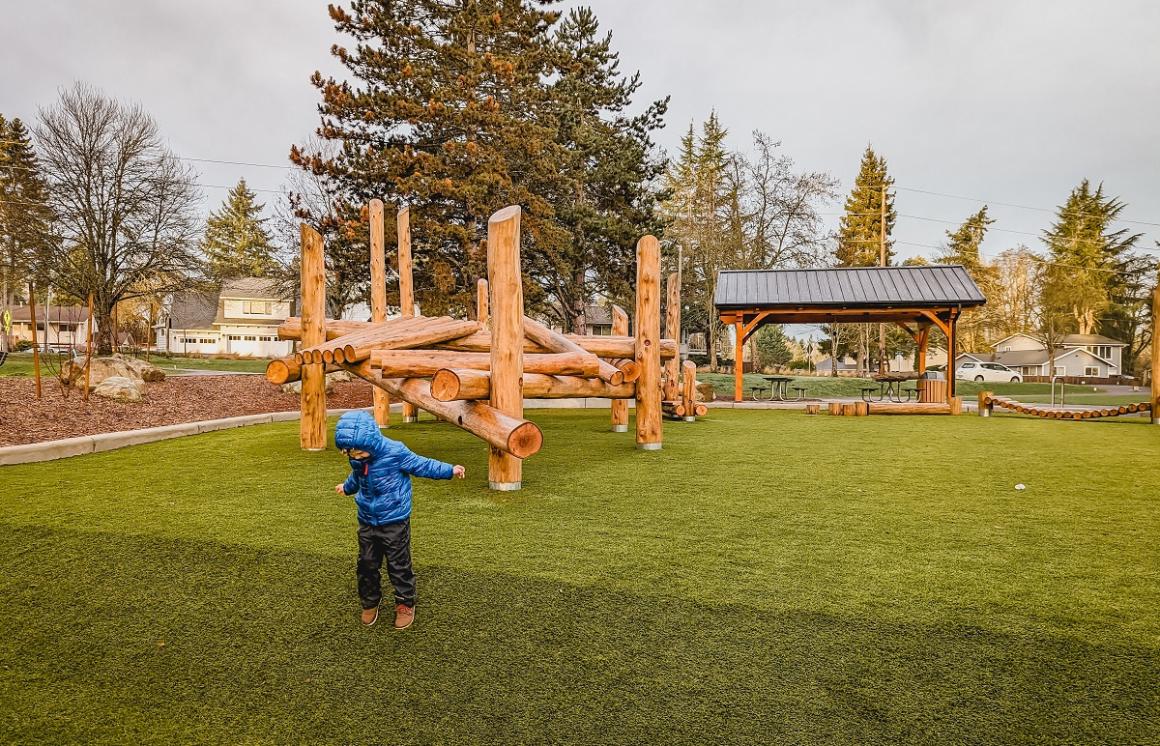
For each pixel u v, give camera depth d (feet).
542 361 25.30
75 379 42.47
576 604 12.25
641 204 98.84
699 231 134.21
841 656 10.36
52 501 19.06
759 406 62.28
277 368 26.66
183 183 104.99
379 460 11.58
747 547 15.34
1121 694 9.21
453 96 76.23
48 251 97.66
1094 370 190.49
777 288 67.51
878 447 32.50
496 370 21.31
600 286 109.19
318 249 29.89
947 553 14.93
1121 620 11.35
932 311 62.64
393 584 11.56
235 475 23.16
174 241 104.53
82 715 9.30
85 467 24.57
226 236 240.53
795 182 133.59
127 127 100.68
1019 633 10.92
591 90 99.71
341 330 32.48
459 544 15.48
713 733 8.64
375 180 74.18
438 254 77.87
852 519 17.89
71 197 98.99
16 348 146.92
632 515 18.20
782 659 10.32
